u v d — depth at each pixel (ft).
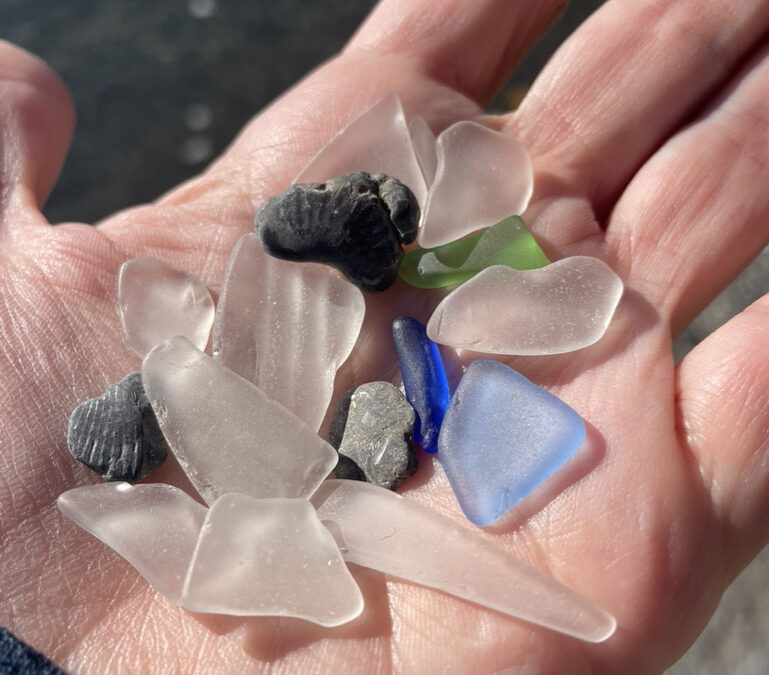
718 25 0.40
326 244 0.34
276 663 0.28
